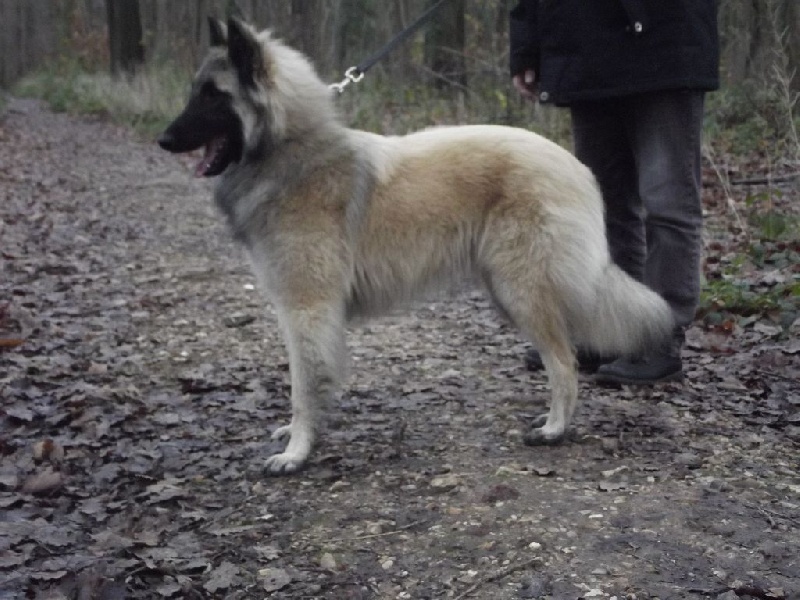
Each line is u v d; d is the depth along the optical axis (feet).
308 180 12.12
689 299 14.08
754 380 14.47
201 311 20.61
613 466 11.35
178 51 87.40
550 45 14.02
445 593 8.74
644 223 15.29
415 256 12.46
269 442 13.00
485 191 12.34
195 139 12.59
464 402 14.26
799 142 27.96
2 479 11.75
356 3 72.69
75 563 9.51
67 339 18.26
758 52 44.75
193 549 9.95
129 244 28.14
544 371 15.75
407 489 11.09
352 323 13.23
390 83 60.75
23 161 49.29
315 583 9.11
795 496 10.36
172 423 13.88
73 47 122.83
